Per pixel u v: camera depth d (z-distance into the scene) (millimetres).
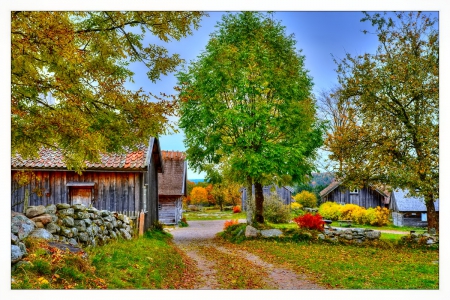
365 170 14109
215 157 16609
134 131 7965
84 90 7375
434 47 13055
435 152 13055
